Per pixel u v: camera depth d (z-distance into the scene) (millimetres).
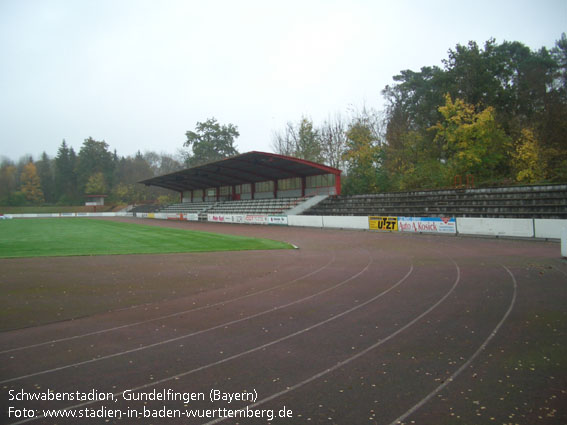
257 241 22938
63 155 104688
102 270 12883
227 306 8273
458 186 32406
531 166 29781
